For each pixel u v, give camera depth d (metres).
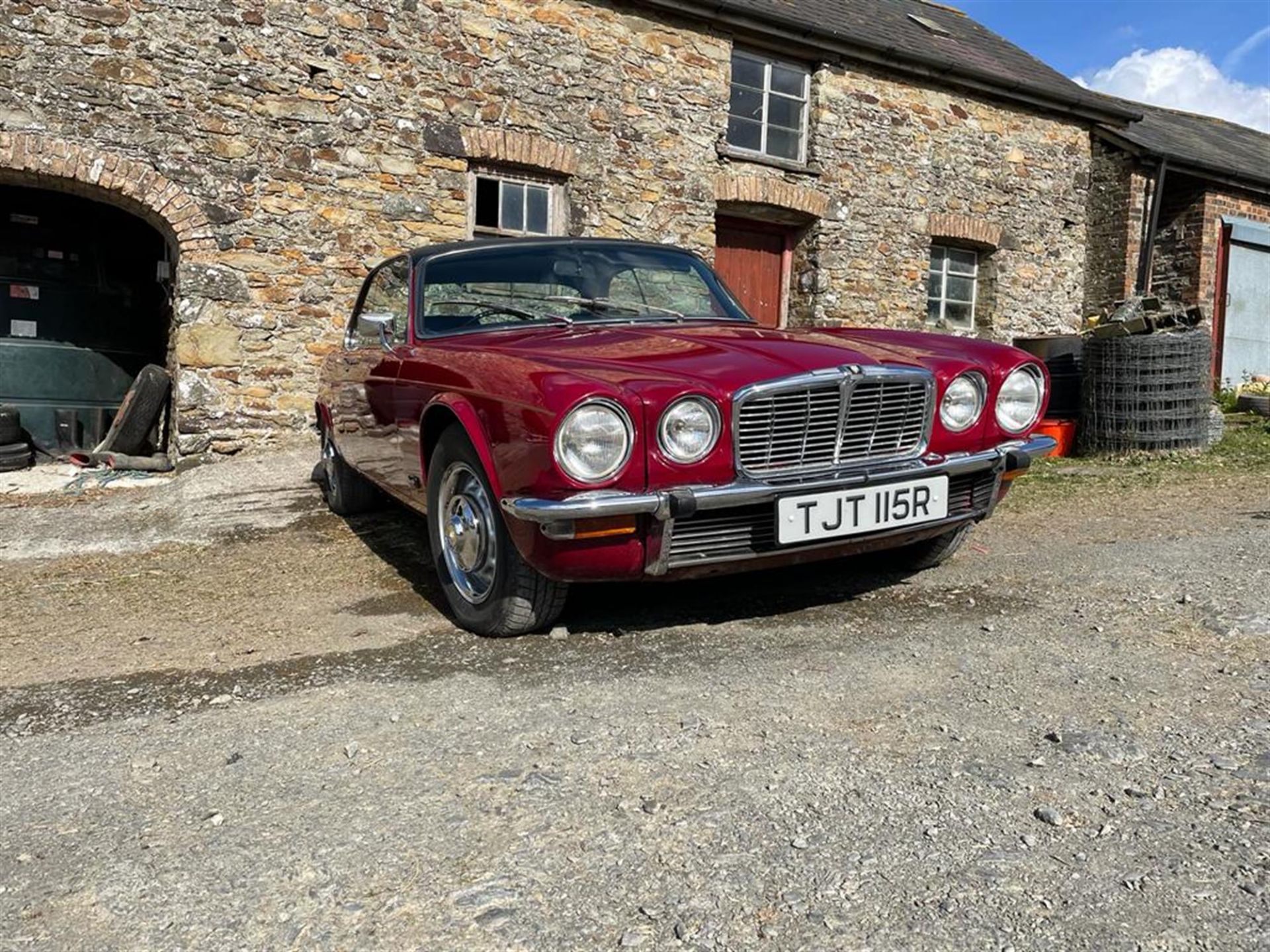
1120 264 11.84
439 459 3.23
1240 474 6.32
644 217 9.03
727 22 9.18
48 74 6.77
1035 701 2.39
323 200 7.71
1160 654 2.71
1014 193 11.37
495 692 2.57
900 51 9.98
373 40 7.81
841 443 2.98
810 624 3.10
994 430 3.33
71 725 2.45
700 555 2.80
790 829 1.80
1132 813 1.82
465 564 3.19
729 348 3.05
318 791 2.01
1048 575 3.67
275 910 1.58
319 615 3.50
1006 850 1.70
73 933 1.53
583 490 2.62
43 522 5.67
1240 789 1.90
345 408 4.69
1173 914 1.51
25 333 8.02
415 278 4.05
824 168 9.98
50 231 8.16
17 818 1.93
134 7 7.00
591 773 2.05
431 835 1.81
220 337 7.43
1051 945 1.44
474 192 8.37
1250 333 12.84
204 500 6.07
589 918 1.54
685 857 1.71
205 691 2.68
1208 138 14.09
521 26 8.37
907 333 3.72
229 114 7.34
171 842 1.82
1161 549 4.04
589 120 8.70
